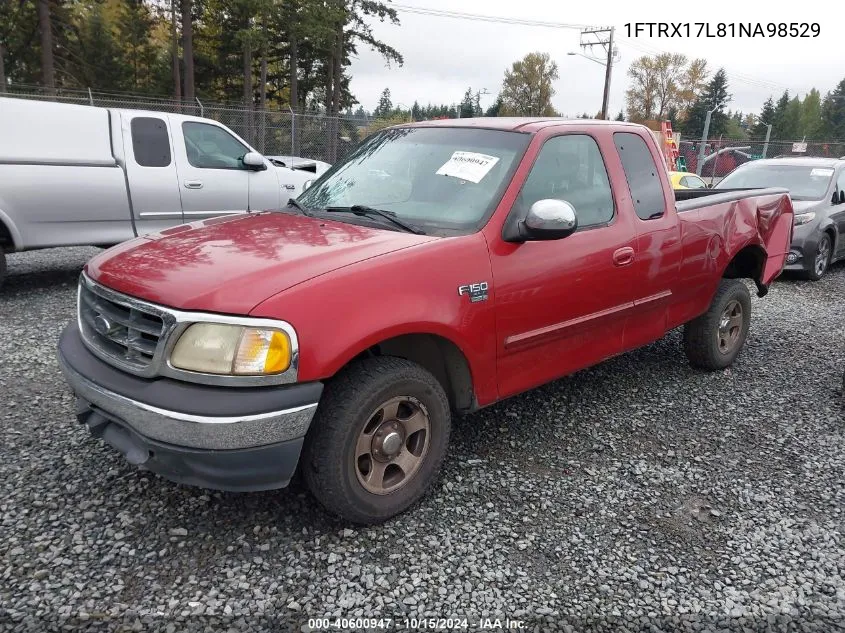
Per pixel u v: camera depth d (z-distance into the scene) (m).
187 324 2.58
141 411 2.59
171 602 2.53
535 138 3.66
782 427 4.37
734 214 5.00
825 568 2.94
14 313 6.31
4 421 3.92
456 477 3.54
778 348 6.11
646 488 3.54
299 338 2.60
